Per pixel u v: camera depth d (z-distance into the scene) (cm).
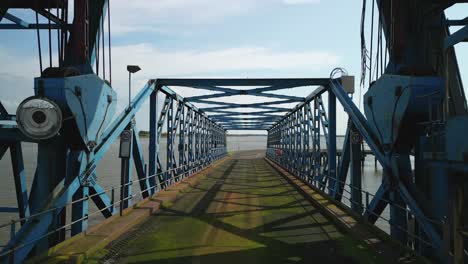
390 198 952
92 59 1082
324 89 2031
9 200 3241
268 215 1422
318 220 1319
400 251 855
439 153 610
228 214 1441
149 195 1714
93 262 817
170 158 2314
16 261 790
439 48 940
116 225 1132
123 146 1289
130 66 1448
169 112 2339
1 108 1072
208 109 3850
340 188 1540
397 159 904
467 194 566
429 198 793
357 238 1025
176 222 1284
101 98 1055
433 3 937
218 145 6431
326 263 826
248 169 4397
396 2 927
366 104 1091
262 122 6197
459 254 556
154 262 834
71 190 941
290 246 972
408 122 868
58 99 878
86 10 1010
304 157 2747
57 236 988
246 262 838
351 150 1335
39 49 928
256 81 2103
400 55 927
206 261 845
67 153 991
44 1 1058
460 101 907
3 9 1073
